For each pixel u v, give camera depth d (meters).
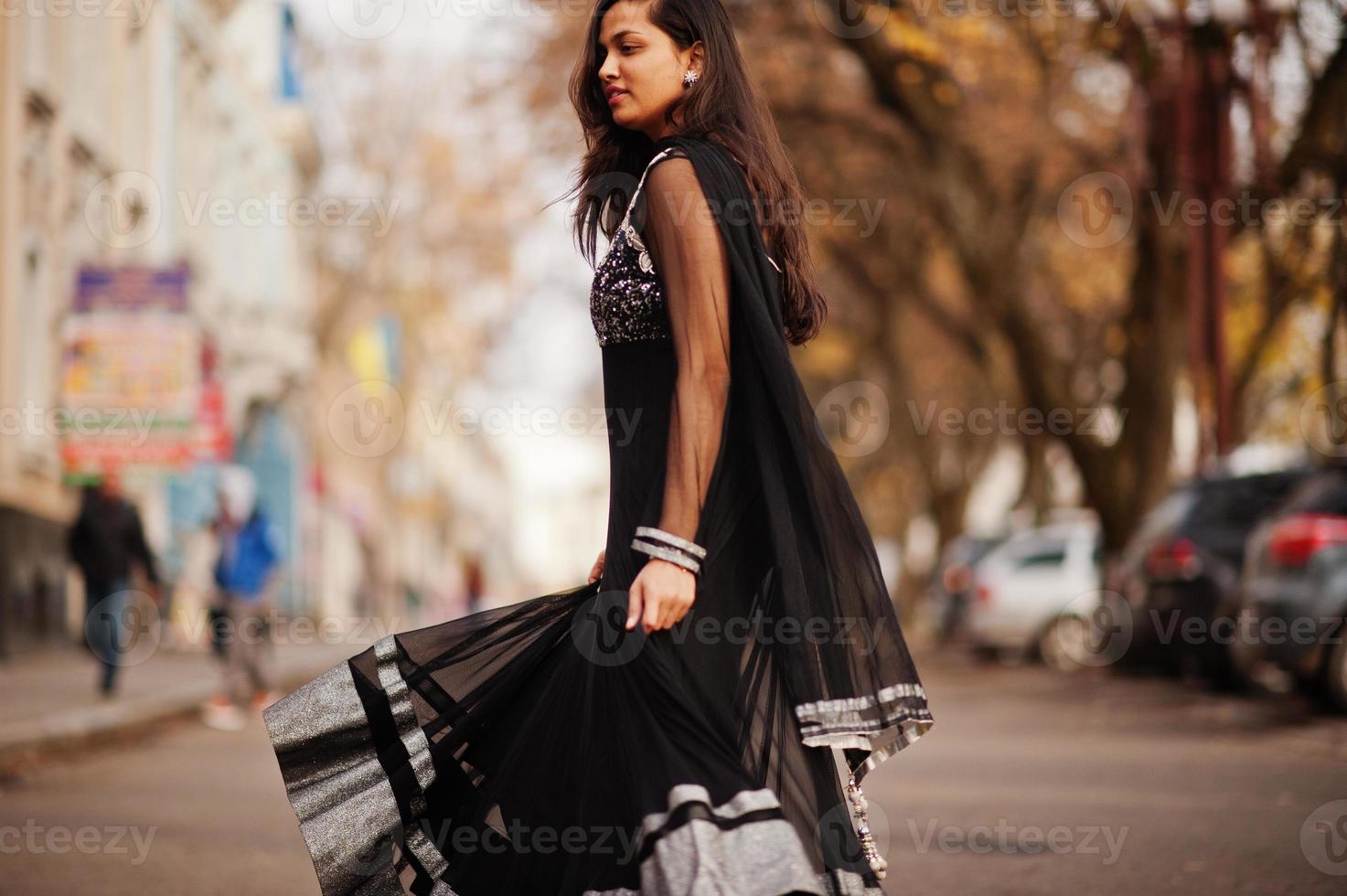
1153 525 26.52
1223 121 27.34
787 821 4.21
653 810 4.21
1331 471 19.25
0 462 31.17
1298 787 12.94
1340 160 26.80
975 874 9.23
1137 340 33.62
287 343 55.34
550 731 4.66
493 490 177.00
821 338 55.31
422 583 105.75
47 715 18.89
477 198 48.59
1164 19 26.80
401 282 55.03
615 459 4.67
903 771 14.73
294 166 62.12
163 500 42.78
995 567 36.59
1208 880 8.92
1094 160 36.94
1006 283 34.81
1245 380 33.78
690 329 4.41
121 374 30.47
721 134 4.68
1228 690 23.92
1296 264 30.17
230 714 22.42
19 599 31.86
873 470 72.38
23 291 32.69
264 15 59.09
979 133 35.47
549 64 38.47
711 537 4.43
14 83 32.00
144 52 42.50
